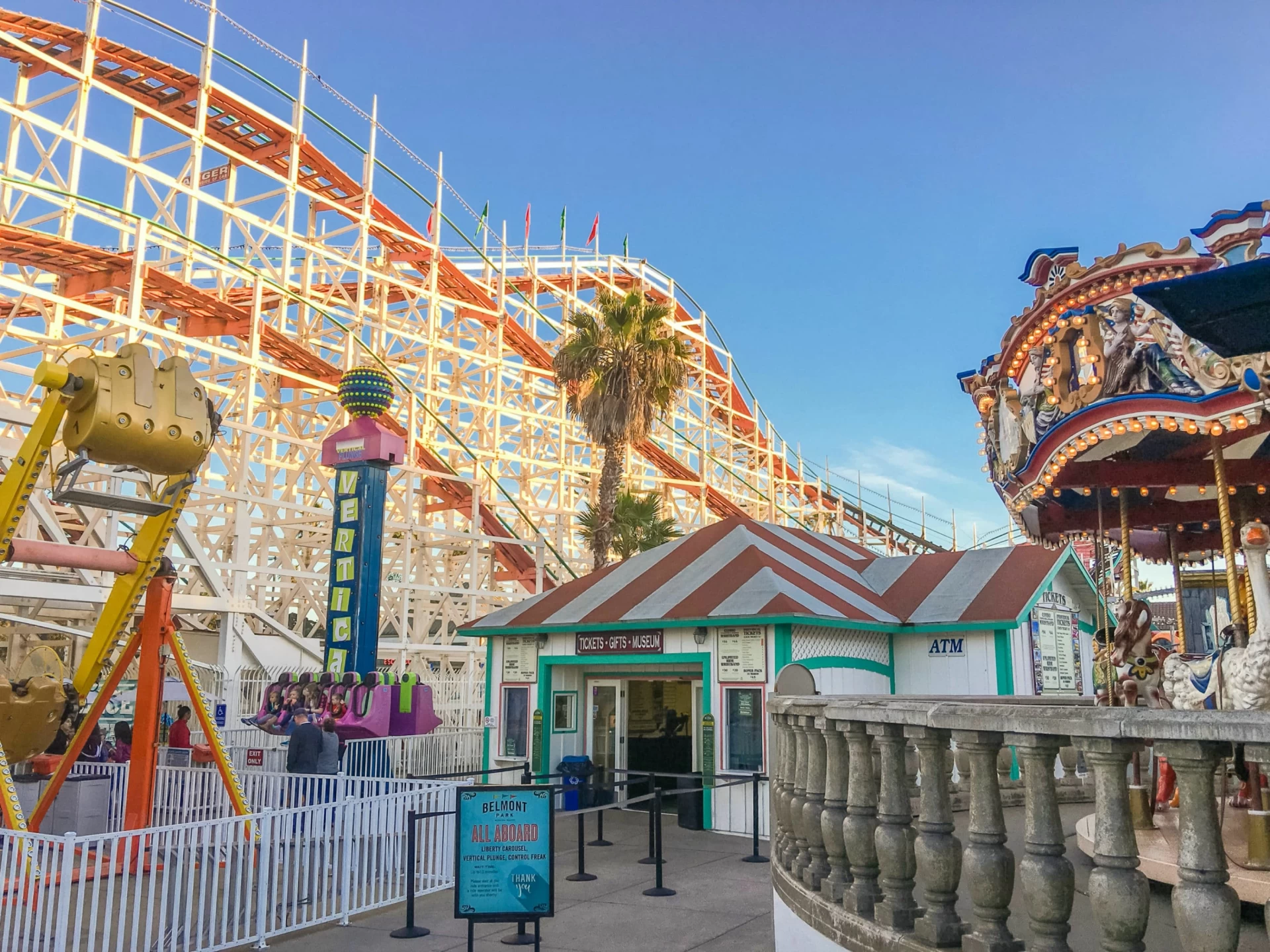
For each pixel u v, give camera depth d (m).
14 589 22.70
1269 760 2.72
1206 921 2.82
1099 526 8.66
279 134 36.53
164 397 10.40
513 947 8.66
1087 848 6.49
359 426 19.28
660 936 8.97
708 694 15.76
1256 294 4.67
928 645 17.22
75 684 12.05
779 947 5.82
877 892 4.64
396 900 10.45
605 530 29.64
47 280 32.44
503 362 43.19
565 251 50.09
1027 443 7.38
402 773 18.91
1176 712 2.93
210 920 8.44
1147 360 6.10
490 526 40.91
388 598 37.50
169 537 11.79
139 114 31.56
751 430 59.91
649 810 17.23
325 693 18.11
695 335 53.50
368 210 37.88
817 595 16.55
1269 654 5.50
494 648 18.72
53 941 7.84
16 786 13.03
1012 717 3.53
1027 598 16.75
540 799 7.70
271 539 35.53
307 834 9.49
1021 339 7.23
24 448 10.50
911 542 60.19
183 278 34.50
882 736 4.54
